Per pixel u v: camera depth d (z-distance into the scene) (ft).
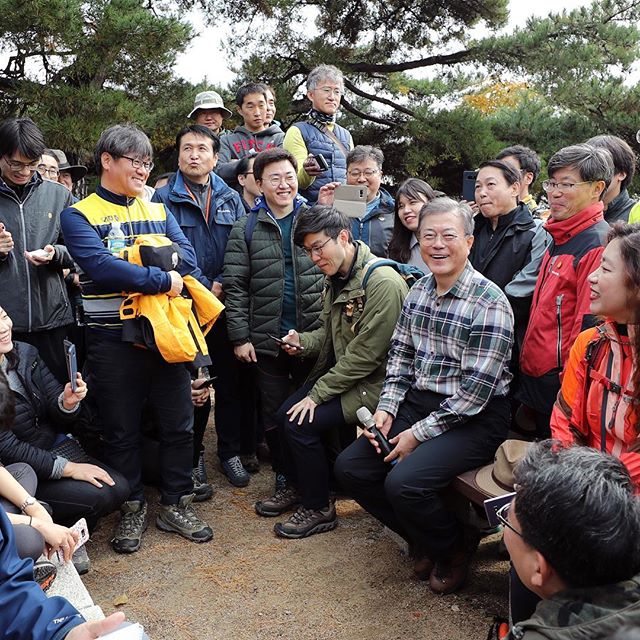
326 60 39.45
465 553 10.18
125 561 11.17
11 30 26.02
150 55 28.25
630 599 4.67
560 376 9.78
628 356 7.66
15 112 30.66
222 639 9.33
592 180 9.97
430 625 9.49
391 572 10.78
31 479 9.73
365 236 14.82
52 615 5.74
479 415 10.03
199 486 13.29
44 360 12.84
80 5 26.58
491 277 12.19
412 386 10.79
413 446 10.09
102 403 11.40
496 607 9.83
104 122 27.14
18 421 10.41
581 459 4.98
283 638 9.34
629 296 7.32
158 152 35.86
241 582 10.59
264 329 13.08
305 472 11.86
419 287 10.69
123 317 10.84
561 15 38.19
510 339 9.86
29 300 12.42
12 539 6.03
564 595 4.84
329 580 10.61
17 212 12.39
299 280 13.00
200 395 12.76
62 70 29.12
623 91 36.96
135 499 11.67
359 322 11.42
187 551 11.45
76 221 10.94
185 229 13.67
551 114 38.96
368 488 10.71
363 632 9.40
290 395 13.50
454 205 9.87
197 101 18.13
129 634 5.63
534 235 11.94
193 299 11.65
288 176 12.79
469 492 9.52
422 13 40.55
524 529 4.97
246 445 14.52
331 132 16.66
